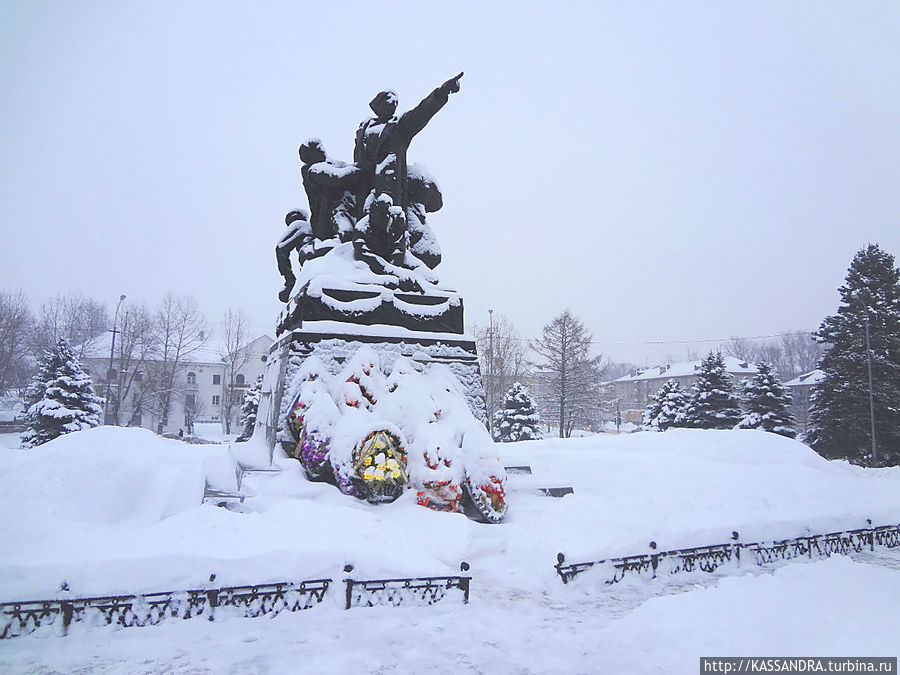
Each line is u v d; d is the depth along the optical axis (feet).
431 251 44.34
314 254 42.29
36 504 22.63
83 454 28.43
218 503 26.96
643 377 277.44
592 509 24.48
